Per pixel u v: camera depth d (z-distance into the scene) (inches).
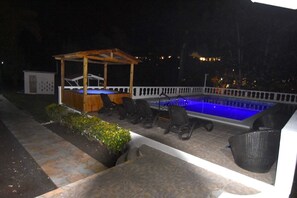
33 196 156.1
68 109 354.3
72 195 124.2
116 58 378.3
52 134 297.7
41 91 780.0
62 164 207.8
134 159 178.7
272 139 149.8
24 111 453.7
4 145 252.5
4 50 895.7
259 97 629.6
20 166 201.5
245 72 877.2
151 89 575.8
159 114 288.7
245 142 155.6
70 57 364.5
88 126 260.2
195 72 1095.6
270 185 141.6
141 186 135.6
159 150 201.6
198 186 139.6
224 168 162.7
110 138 220.4
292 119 172.2
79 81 807.7
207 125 266.5
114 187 133.6
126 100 287.3
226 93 704.4
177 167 165.6
